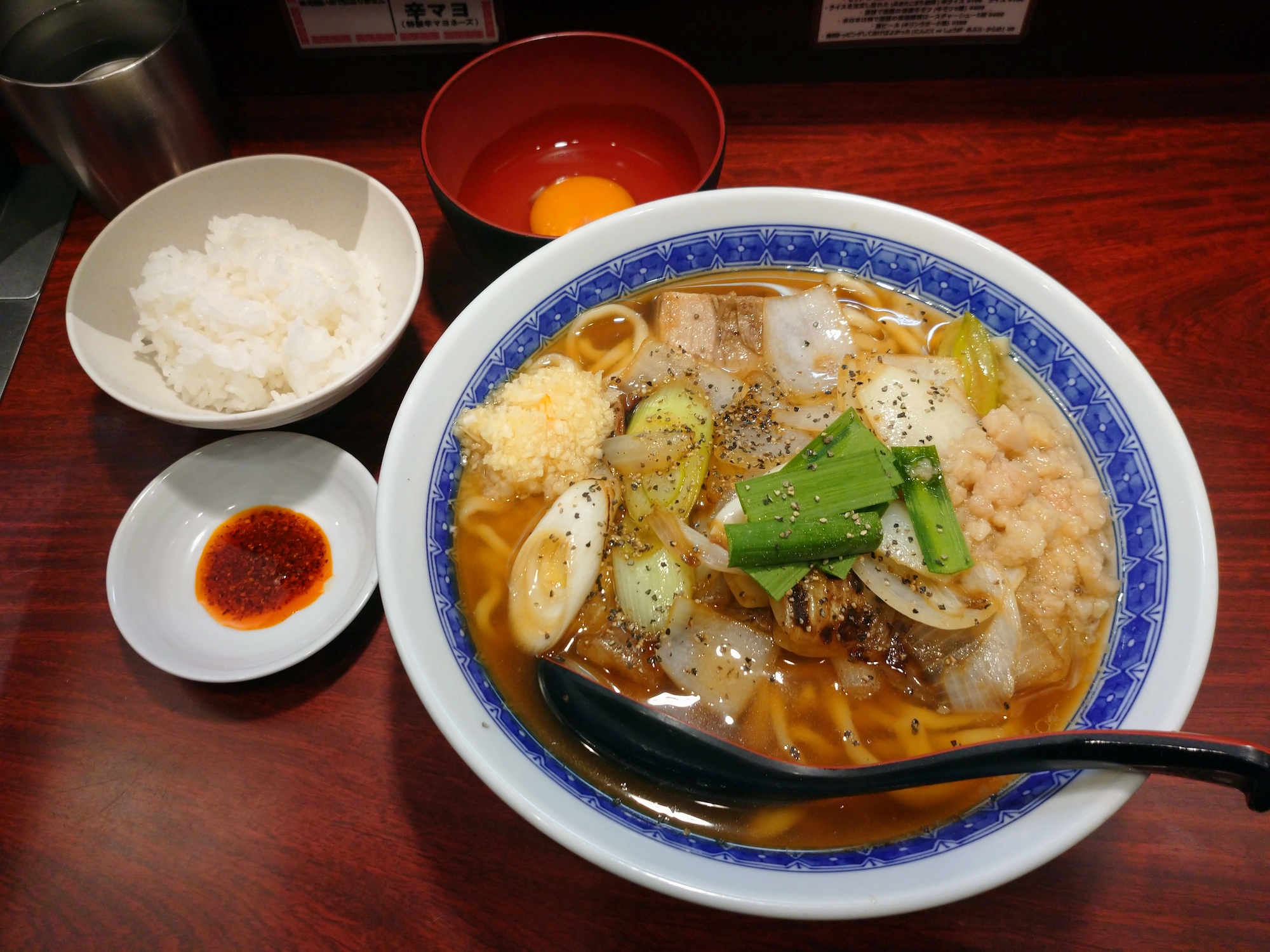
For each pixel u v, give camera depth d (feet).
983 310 1.00
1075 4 1.24
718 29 1.27
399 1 1.22
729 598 0.90
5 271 1.20
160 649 0.96
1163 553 0.86
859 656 0.88
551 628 0.90
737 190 1.00
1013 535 0.87
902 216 0.99
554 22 1.27
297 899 0.88
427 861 0.89
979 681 0.86
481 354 0.94
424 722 0.95
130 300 1.13
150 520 1.04
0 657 1.00
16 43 1.18
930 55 1.31
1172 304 1.16
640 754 0.83
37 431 1.11
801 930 0.86
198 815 0.92
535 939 0.86
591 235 0.97
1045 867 0.88
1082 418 0.94
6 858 0.90
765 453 0.95
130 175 1.21
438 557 0.89
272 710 0.96
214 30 1.24
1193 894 0.87
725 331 1.02
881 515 0.87
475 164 1.20
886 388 0.96
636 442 0.95
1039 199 1.24
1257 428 1.08
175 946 0.86
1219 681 0.96
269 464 1.08
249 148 1.30
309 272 1.13
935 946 0.85
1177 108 1.30
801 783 0.80
